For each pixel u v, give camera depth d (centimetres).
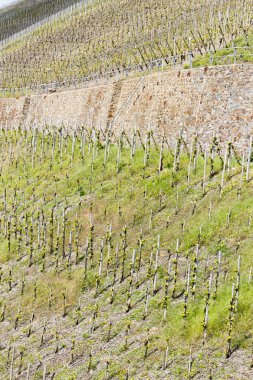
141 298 2373
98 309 2447
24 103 6128
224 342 1888
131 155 3622
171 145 3488
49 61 9300
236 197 2625
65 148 4362
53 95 5578
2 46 12988
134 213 2997
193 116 3359
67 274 2817
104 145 4078
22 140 5247
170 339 2031
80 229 3153
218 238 2455
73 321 2442
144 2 10038
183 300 2209
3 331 2606
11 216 3791
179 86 3553
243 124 3005
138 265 2591
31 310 2672
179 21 7406
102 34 9369
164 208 2933
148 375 1916
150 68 4916
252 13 5362
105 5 11450
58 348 2298
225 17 5816
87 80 6581
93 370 2075
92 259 2834
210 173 2958
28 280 2962
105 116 4434
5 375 2283
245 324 1919
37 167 4416
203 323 1967
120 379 1950
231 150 3005
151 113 3809
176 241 2619
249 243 2314
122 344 2138
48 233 3294
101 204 3288
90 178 3691
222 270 2247
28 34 12619
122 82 4409
